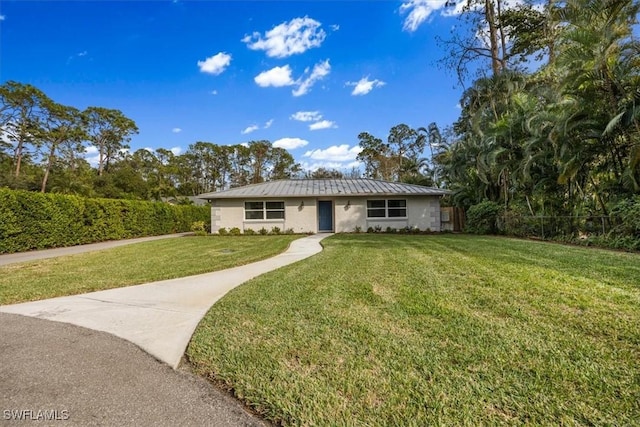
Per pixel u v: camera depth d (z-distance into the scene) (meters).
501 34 20.09
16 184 31.30
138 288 5.60
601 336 3.05
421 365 2.61
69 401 2.27
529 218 13.38
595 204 11.01
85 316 4.14
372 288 5.02
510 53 20.84
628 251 8.55
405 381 2.39
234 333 3.41
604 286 4.70
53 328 3.73
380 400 2.18
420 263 7.05
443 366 2.59
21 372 2.70
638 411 1.97
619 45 9.19
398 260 7.57
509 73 16.56
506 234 15.16
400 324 3.50
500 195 17.02
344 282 5.46
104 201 16.12
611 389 2.21
